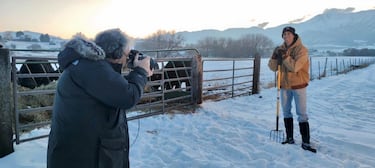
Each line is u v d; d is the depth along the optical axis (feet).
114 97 6.13
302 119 14.89
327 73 76.79
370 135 17.81
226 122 19.94
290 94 15.38
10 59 13.32
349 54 472.44
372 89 41.86
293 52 14.47
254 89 33.96
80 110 6.14
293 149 14.61
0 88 11.91
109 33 6.66
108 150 6.48
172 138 16.05
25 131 16.11
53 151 6.40
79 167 6.29
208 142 15.61
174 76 27.71
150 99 23.38
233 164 12.76
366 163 13.44
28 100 19.74
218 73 78.54
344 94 36.65
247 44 264.11
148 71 7.17
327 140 16.67
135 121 19.08
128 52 6.95
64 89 6.23
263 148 14.80
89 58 6.21
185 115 21.30
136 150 14.01
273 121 20.84
